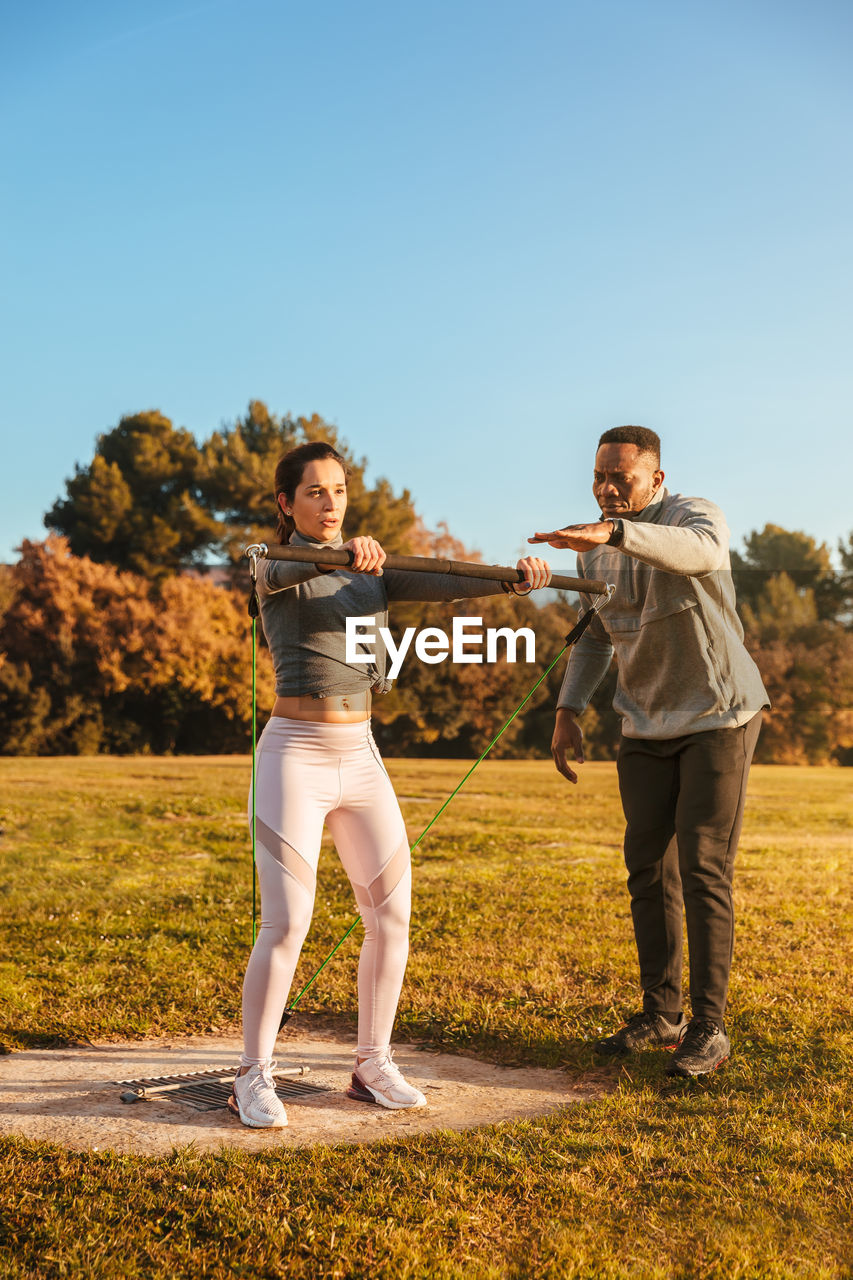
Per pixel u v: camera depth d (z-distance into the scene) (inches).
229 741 1106.1
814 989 163.0
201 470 1264.8
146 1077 127.6
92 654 1084.5
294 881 112.0
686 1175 96.3
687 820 133.3
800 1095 117.9
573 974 177.2
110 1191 92.4
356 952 194.9
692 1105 115.0
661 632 135.3
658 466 142.6
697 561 127.5
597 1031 144.3
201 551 1254.9
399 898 119.0
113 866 327.6
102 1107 115.6
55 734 1052.5
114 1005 159.0
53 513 1266.0
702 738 134.0
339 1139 106.0
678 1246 83.6
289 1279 79.1
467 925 220.1
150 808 504.4
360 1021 120.0
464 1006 155.2
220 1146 102.6
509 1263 81.1
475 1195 91.7
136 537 1220.5
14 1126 109.1
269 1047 113.0
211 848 372.2
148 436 1274.6
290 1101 118.6
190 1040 145.9
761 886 269.3
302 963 186.7
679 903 142.4
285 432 1341.0
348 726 116.3
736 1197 91.8
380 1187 92.9
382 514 1155.9
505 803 522.6
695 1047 126.2
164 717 1090.7
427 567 113.6
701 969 130.5
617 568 138.6
